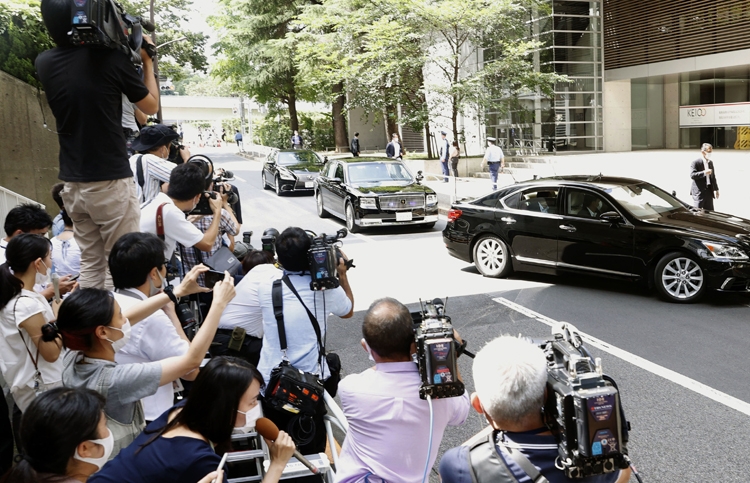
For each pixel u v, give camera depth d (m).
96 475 2.29
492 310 8.75
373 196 15.17
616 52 30.61
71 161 3.88
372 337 2.93
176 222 4.30
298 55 33.31
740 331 7.52
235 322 4.31
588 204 9.62
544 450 2.27
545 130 29.98
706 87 29.86
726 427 5.24
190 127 86.38
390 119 34.56
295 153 23.84
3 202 10.36
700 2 26.77
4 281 3.74
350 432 3.03
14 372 3.79
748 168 20.91
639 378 6.29
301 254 3.81
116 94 3.87
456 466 2.39
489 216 10.56
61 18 3.71
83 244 4.12
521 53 24.08
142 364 2.85
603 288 9.71
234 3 38.09
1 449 3.77
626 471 2.38
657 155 27.44
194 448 2.35
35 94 13.88
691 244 8.56
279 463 2.57
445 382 2.57
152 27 4.29
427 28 24.72
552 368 2.27
